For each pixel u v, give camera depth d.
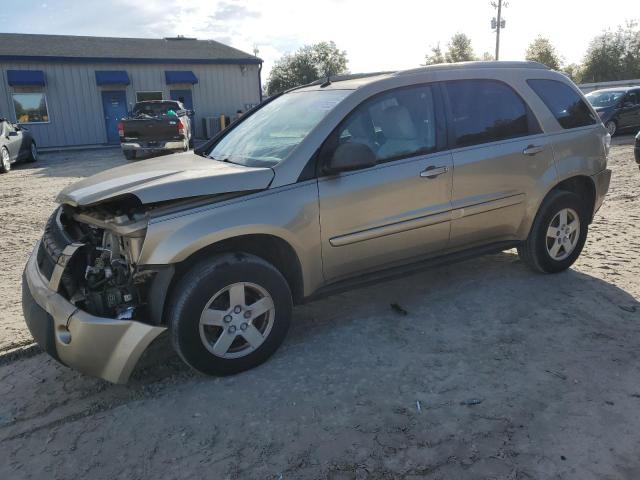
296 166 3.65
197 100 29.59
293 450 2.84
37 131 26.11
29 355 4.03
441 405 3.18
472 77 4.46
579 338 3.92
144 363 3.84
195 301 3.33
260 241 3.69
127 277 3.34
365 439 2.90
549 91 4.90
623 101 19.14
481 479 2.59
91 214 3.63
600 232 6.50
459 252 4.49
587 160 4.97
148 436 3.02
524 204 4.66
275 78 58.72
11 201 10.52
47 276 3.47
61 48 27.56
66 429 3.12
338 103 3.91
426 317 4.36
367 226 3.90
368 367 3.63
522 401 3.18
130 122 17.47
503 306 4.49
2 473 2.78
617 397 3.19
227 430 3.03
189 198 3.35
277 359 3.78
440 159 4.16
